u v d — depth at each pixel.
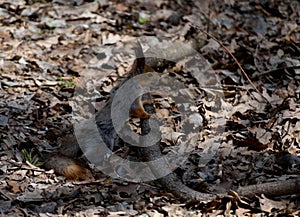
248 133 10.52
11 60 13.09
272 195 8.49
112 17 15.56
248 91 11.98
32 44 13.88
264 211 8.21
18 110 11.13
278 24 15.36
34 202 8.55
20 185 8.90
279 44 14.16
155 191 8.86
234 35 14.62
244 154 9.86
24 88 12.01
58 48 13.82
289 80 12.42
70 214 8.30
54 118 11.07
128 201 8.66
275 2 16.44
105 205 8.55
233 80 12.47
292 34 14.80
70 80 12.49
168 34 14.88
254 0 16.52
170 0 16.59
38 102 11.54
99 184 9.01
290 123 10.63
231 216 8.21
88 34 14.51
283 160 9.57
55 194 8.70
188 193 8.65
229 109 11.37
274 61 13.16
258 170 9.44
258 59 13.23
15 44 13.76
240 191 8.55
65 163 9.30
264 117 11.10
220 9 16.14
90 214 8.29
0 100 11.44
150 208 8.44
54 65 13.10
